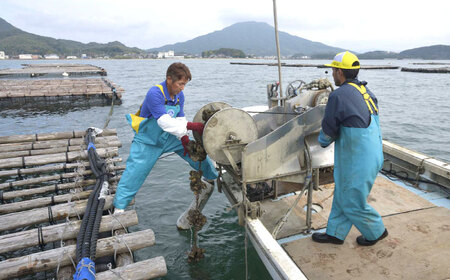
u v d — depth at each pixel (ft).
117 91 57.16
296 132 9.79
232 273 11.04
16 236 10.46
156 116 10.09
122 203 11.59
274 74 142.41
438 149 26.86
